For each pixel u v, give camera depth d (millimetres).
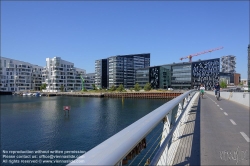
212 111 12594
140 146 1850
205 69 120375
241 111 12688
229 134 6504
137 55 168875
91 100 89562
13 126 31453
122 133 1585
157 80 130625
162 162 3062
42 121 35906
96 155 1120
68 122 34500
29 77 146625
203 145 5211
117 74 156750
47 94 127062
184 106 8375
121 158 1219
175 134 5285
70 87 148250
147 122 2010
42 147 20828
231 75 165625
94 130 28078
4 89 137250
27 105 67438
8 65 138750
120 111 48906
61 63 142500
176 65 122750
